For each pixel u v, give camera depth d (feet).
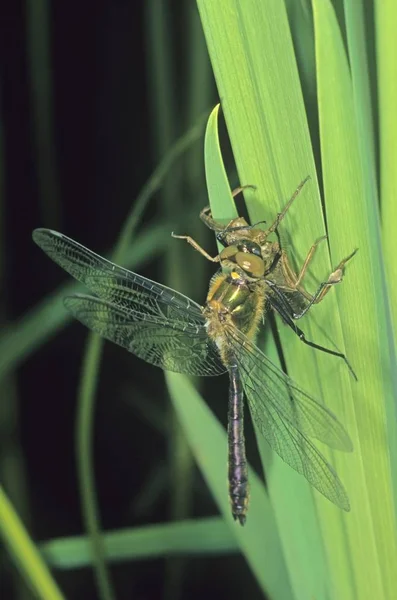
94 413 2.16
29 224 2.16
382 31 1.55
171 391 1.66
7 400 2.00
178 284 2.00
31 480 2.15
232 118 1.59
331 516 1.62
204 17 1.57
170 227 1.95
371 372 1.59
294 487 1.64
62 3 2.13
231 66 1.58
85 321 1.73
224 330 1.69
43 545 1.75
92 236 2.18
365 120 1.55
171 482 2.01
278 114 1.58
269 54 1.57
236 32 1.57
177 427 2.00
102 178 2.16
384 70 1.55
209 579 2.07
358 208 1.57
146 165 2.15
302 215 1.59
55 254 1.72
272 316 1.67
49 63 2.04
